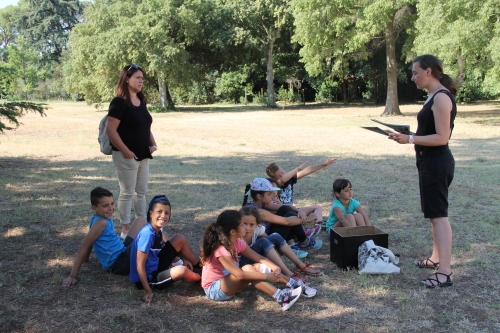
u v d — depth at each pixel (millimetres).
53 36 68750
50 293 3914
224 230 3744
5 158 11633
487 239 5270
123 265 4262
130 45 31594
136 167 5203
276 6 33125
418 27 20047
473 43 16844
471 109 28953
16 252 4891
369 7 21641
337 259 4527
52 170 9852
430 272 4371
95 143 15016
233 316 3551
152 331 3322
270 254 4145
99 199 4316
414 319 3475
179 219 6188
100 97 36625
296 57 42188
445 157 4027
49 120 25531
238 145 14328
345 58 27578
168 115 30531
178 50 31234
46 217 6215
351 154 12195
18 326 3361
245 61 39000
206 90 48969
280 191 5680
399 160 11078
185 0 33312
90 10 35062
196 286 4113
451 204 6840
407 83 40969
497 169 9711
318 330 3326
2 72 15156
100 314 3547
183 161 11172
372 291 3949
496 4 16094
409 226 5840
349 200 5301
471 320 3453
